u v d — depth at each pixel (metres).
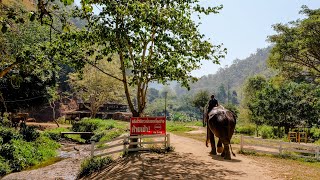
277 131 36.03
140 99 17.11
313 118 31.97
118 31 13.95
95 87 54.12
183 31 15.75
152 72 16.25
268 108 34.59
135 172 11.32
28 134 26.02
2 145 20.28
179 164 12.91
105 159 15.92
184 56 16.61
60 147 28.91
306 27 23.44
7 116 34.00
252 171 11.93
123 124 46.31
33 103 36.56
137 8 13.38
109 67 54.84
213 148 15.72
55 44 15.09
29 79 33.00
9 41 31.03
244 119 57.00
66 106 76.50
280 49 25.62
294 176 11.38
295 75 28.45
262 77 73.69
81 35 14.91
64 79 81.75
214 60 16.69
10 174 17.42
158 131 16.94
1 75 6.55
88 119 44.91
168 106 153.00
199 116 144.75
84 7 6.12
